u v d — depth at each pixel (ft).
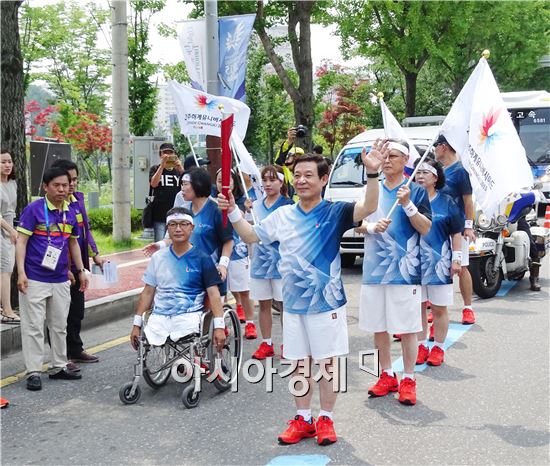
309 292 14.21
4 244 23.25
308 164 14.07
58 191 19.02
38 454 14.55
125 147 43.01
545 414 16.17
